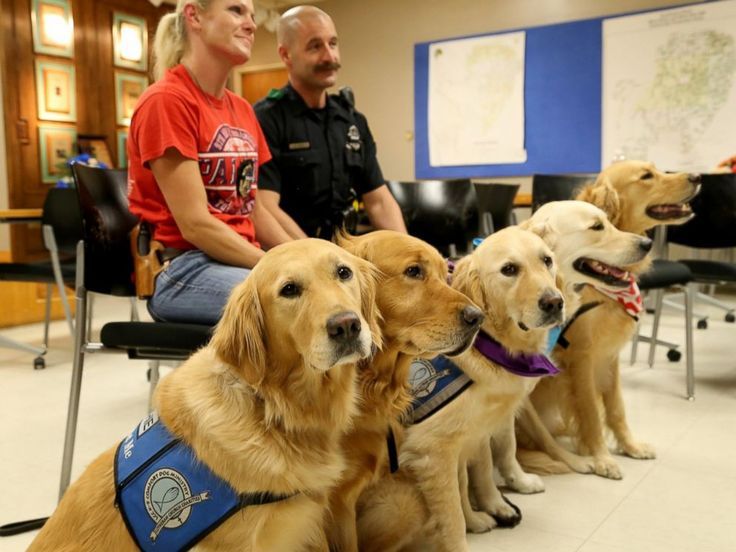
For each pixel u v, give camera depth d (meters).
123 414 3.04
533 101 6.97
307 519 1.28
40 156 6.27
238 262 1.98
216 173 2.12
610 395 2.50
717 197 3.58
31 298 5.39
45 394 3.38
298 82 2.80
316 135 2.78
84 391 3.43
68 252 4.10
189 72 2.14
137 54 7.17
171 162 1.98
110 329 1.92
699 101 6.12
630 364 3.84
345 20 8.09
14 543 1.86
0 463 2.46
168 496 1.18
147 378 3.67
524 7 6.93
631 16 6.34
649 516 1.99
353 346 1.18
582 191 2.96
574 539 1.85
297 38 2.72
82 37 6.59
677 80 6.20
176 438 1.22
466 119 7.39
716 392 3.28
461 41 7.30
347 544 1.52
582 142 6.75
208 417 1.20
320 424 1.28
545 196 3.74
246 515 1.18
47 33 6.24
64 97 6.45
